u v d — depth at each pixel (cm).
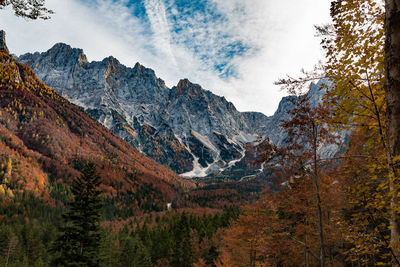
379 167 515
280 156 1075
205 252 5034
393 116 373
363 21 550
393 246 391
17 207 12450
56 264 2109
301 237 1530
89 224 2186
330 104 611
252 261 2303
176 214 12288
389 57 380
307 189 1111
